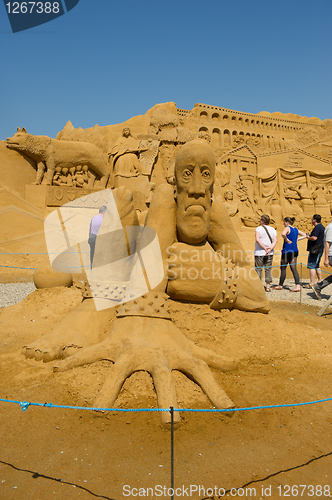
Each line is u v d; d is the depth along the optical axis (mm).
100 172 11617
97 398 2455
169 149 12391
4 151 10648
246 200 13914
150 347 2877
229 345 3547
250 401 2729
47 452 2072
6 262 9109
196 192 3449
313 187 15289
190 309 3670
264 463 2033
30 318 4730
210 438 2240
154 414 2447
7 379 2939
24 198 10812
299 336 3984
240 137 14094
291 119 15539
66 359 3023
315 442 2248
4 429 2283
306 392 2914
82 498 1748
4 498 1729
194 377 2766
